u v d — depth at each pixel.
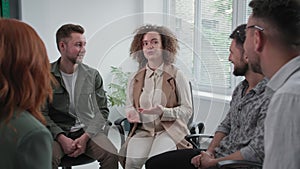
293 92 0.91
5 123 0.92
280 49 1.04
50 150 0.98
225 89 2.68
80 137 2.30
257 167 1.47
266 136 0.96
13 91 0.94
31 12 3.46
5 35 0.95
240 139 1.72
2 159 0.91
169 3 4.29
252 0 1.16
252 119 1.64
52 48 3.65
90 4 3.86
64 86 2.33
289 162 0.89
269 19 1.05
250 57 1.18
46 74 1.02
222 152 1.82
